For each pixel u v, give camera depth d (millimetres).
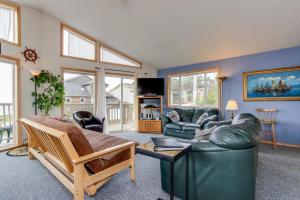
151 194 1964
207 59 5035
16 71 3799
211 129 2262
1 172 2520
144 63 6148
